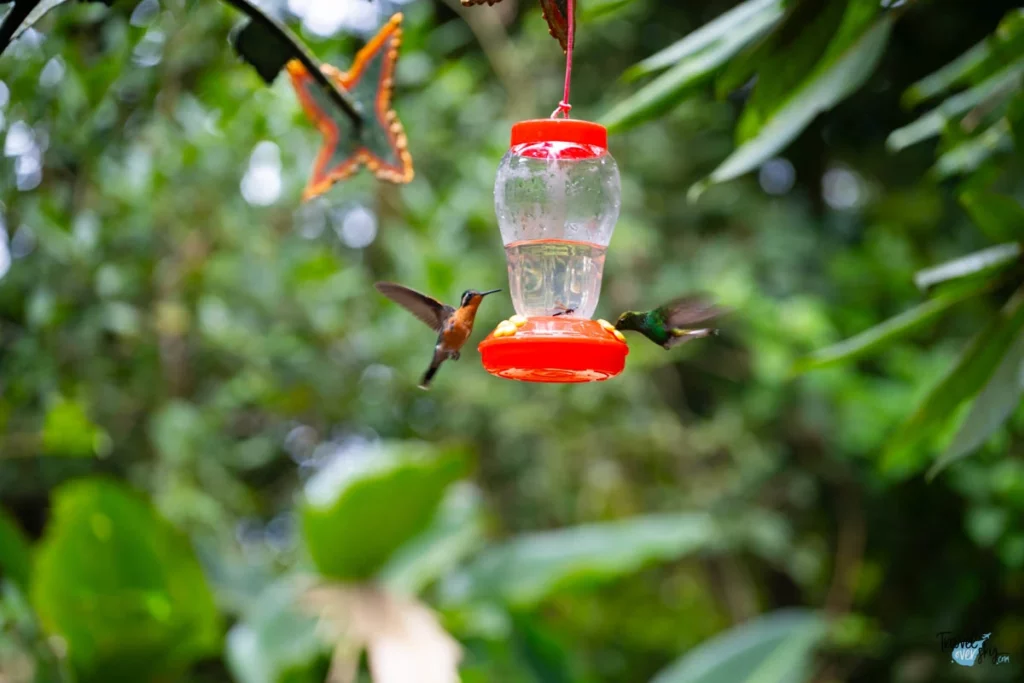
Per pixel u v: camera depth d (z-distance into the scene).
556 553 7.05
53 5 2.78
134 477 7.82
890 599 10.78
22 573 6.16
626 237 8.80
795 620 6.92
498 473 9.59
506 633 6.96
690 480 9.94
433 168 8.27
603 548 7.01
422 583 6.52
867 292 9.98
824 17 3.01
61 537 5.89
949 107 4.02
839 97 3.12
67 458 7.83
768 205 11.17
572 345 2.91
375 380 8.66
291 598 6.43
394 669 5.66
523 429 8.82
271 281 7.29
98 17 4.05
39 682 5.61
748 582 10.86
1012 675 9.54
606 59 10.60
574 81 10.25
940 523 10.45
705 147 10.73
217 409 7.70
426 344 8.02
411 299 3.45
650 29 11.29
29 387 6.02
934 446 8.10
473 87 8.77
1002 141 3.99
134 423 8.10
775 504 10.80
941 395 3.42
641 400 9.56
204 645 6.32
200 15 5.14
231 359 8.04
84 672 6.21
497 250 8.79
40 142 4.82
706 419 11.04
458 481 6.21
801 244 10.57
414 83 7.70
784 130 3.18
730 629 10.62
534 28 9.11
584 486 9.36
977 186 4.06
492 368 3.04
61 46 4.11
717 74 3.21
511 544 7.21
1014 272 3.36
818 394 9.42
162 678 6.36
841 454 9.82
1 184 4.74
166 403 7.62
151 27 4.36
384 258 8.61
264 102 5.95
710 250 10.23
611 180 3.68
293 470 10.02
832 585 10.94
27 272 5.90
